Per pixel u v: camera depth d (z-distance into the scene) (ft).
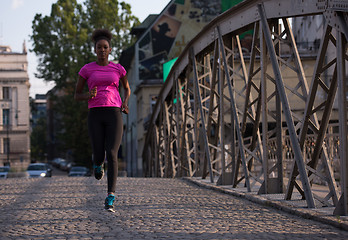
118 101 22.36
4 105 274.16
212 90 42.19
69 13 205.36
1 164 272.31
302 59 102.53
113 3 205.98
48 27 206.49
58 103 219.82
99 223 20.17
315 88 23.80
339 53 20.99
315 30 109.09
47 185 43.01
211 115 42.98
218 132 42.98
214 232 18.02
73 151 196.34
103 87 22.06
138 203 27.53
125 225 19.62
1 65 278.46
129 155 178.09
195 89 48.70
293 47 28.53
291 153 49.70
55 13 205.98
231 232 18.03
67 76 204.54
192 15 145.69
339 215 21.08
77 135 192.24
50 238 16.98
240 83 100.89
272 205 25.91
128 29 206.28
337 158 40.75
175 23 145.89
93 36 22.63
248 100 33.19
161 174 82.07
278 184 30.71
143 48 146.10
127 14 207.31
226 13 36.14
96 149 22.21
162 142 81.05
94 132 22.07
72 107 203.92
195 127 49.55
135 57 146.10
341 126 20.83
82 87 22.39
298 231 18.37
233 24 35.78
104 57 22.15
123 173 94.94
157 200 29.19
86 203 27.91
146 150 101.19
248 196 29.73
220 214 23.02
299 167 24.85
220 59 38.63
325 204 24.22
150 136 96.07
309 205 23.90
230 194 33.27
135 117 159.63
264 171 30.48
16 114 263.70
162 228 18.89
